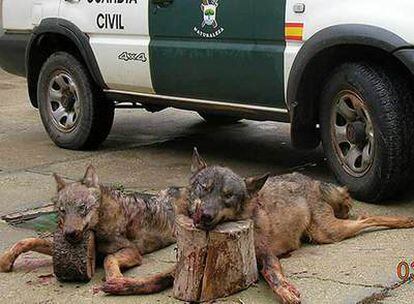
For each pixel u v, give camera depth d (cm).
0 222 518
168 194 479
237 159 667
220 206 400
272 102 572
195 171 421
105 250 441
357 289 411
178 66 612
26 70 736
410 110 514
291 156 674
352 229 472
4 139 763
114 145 727
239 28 573
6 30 745
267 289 409
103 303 403
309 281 421
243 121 811
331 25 527
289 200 455
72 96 705
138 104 703
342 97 538
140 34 633
